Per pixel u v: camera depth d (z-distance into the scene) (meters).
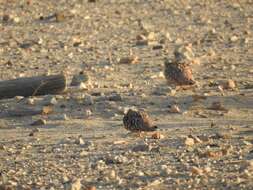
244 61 62.78
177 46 70.31
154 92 50.28
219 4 94.44
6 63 63.53
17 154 37.09
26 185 31.30
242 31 78.38
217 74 57.25
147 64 62.09
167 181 30.72
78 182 30.33
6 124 44.47
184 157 34.59
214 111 45.59
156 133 38.88
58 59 65.19
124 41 73.12
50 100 47.72
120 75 57.78
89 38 74.75
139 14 87.75
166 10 90.31
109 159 34.28
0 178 32.50
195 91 50.78
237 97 48.47
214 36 75.25
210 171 31.94
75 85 52.69
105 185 30.70
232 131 40.41
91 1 94.44
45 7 91.19
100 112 45.97
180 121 43.31
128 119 39.88
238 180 30.33
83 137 40.09
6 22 83.00
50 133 41.75
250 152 35.22
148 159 34.56
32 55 67.19
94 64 62.62
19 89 49.69
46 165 34.44
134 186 30.39
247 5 94.19
